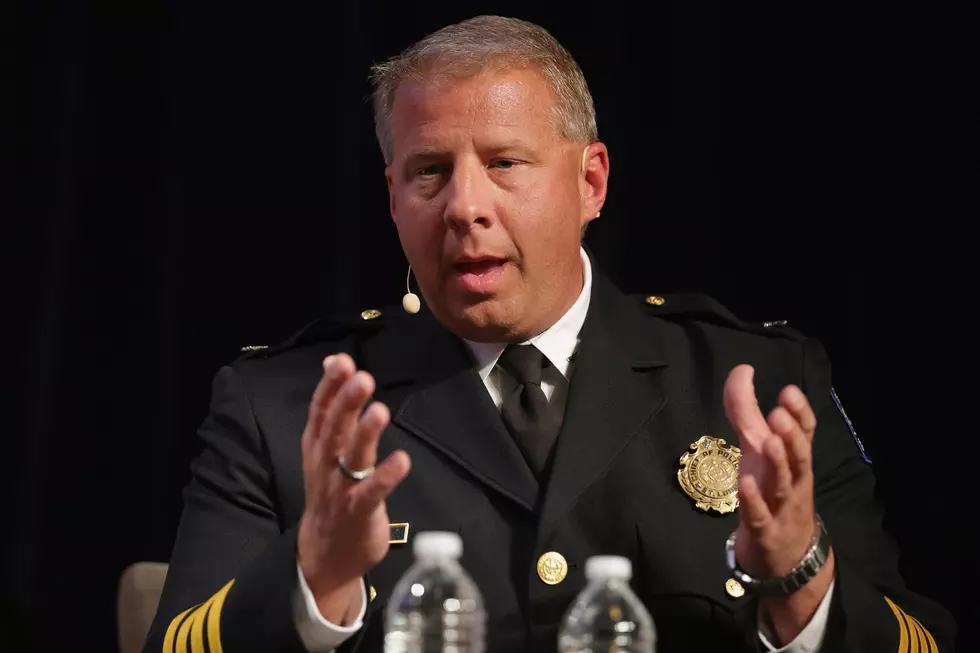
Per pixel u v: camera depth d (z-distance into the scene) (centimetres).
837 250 1281
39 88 1367
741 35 1304
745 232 1297
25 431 1361
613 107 1306
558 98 734
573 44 1309
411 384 764
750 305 1293
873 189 1277
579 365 756
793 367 793
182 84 1366
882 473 1257
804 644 601
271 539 732
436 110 714
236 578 621
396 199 745
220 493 748
